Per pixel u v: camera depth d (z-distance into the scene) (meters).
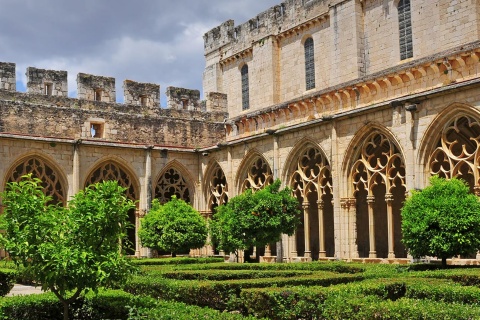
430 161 26.53
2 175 35.38
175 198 34.84
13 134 35.78
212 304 15.30
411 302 10.96
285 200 28.23
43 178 37.12
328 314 11.53
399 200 36.81
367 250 38.12
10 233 12.68
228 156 39.12
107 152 39.25
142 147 40.22
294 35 43.84
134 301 13.41
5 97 38.31
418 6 34.38
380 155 36.12
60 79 40.66
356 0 37.84
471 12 31.38
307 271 20.02
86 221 12.67
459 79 29.03
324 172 32.56
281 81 45.00
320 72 41.12
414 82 31.30
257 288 14.12
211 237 35.19
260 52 46.31
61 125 39.66
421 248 21.38
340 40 38.66
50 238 12.72
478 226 20.70
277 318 13.05
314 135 32.78
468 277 15.97
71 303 13.91
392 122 28.27
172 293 15.70
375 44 37.03
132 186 40.44
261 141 36.59
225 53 51.06
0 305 13.36
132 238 42.03
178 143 44.09
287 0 44.34
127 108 42.84
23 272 12.88
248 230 27.59
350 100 34.78
